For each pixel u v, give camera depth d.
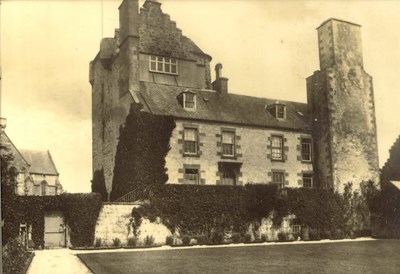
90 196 22.14
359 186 29.52
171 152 25.61
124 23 27.92
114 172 27.09
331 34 30.88
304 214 27.16
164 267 13.66
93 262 14.91
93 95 32.72
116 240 22.05
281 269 13.24
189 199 24.06
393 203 28.45
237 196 25.33
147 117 25.19
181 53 31.41
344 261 15.15
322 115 30.08
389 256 16.62
